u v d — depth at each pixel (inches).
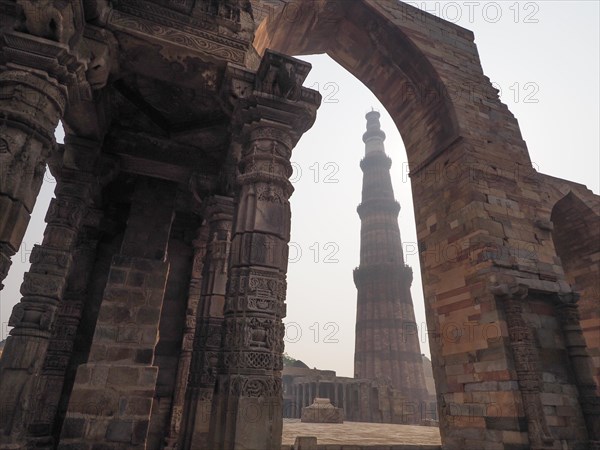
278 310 211.6
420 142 600.1
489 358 401.4
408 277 2052.2
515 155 539.8
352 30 577.3
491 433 379.6
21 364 223.0
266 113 247.4
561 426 371.6
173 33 242.5
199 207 494.6
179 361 461.4
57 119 187.5
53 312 253.8
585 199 677.9
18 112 168.4
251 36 268.8
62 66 187.8
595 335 673.0
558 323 430.0
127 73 267.4
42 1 175.6
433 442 547.2
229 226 386.6
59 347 353.4
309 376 1541.6
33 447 303.7
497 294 409.1
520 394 367.2
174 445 416.8
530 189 521.7
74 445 273.1
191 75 263.0
